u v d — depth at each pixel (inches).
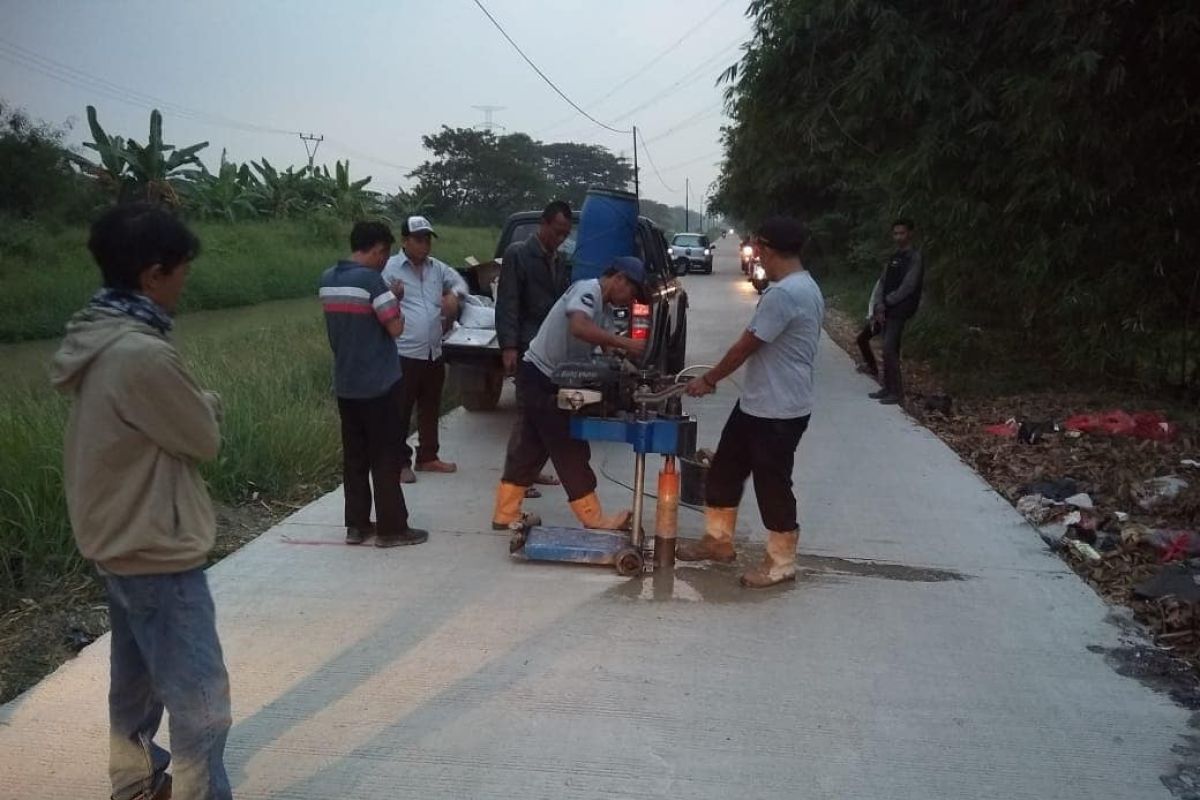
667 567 199.6
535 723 138.8
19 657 157.8
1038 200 359.9
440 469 273.1
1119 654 164.4
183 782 103.8
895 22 350.3
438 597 183.0
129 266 97.0
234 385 316.8
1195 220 350.0
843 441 319.0
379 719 139.2
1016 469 287.0
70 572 187.0
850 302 818.2
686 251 1360.7
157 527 97.6
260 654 158.7
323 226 1378.0
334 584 188.7
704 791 123.6
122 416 94.7
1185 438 312.0
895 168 383.9
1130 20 310.3
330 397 347.6
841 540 220.8
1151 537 215.9
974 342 457.4
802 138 415.5
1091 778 128.3
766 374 182.7
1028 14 330.3
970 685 152.6
